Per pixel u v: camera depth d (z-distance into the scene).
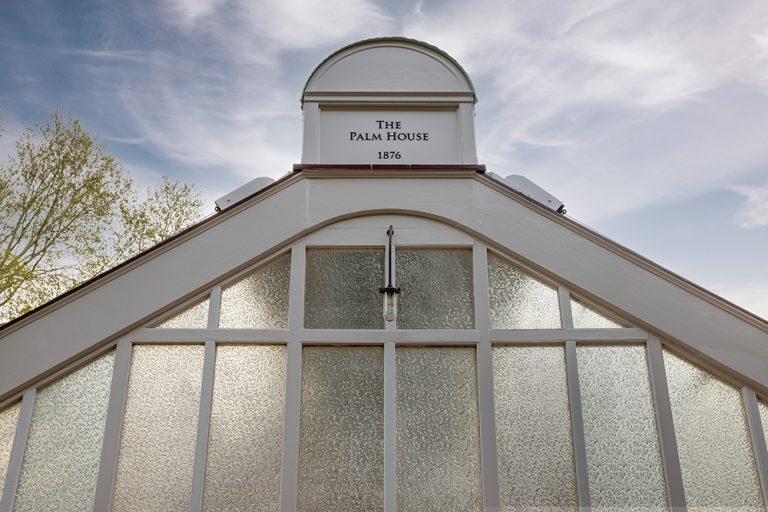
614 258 4.29
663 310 4.13
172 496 3.74
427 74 5.07
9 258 12.05
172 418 3.93
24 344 3.96
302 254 4.37
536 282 4.35
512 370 4.10
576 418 3.92
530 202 4.44
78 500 3.72
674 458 3.81
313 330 4.13
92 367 4.05
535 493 3.79
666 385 3.99
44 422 3.89
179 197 14.62
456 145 4.94
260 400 3.99
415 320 4.23
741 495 3.77
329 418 3.95
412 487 3.79
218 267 4.23
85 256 13.05
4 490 3.67
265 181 5.11
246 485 3.78
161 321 4.17
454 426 3.95
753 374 3.96
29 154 12.76
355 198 4.48
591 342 4.14
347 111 5.02
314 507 3.73
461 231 4.45
